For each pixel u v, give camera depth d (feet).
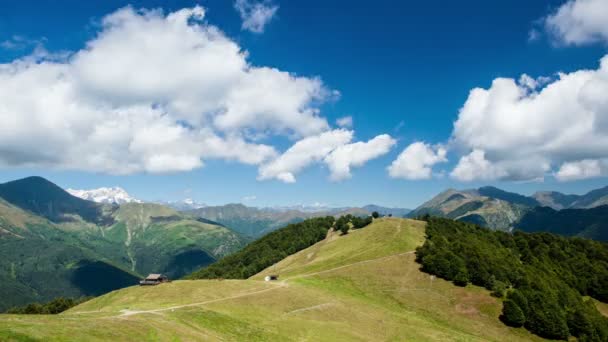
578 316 416.67
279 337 278.05
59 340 180.65
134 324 230.68
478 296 451.53
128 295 374.02
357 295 446.19
